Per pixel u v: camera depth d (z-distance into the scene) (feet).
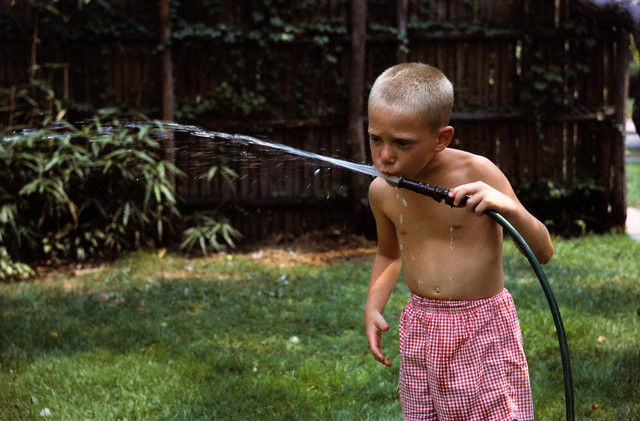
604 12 14.14
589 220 23.53
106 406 11.18
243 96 22.57
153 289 17.78
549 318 14.65
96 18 22.04
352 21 22.33
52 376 12.27
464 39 22.85
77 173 20.83
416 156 6.52
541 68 22.67
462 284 7.28
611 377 11.81
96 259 21.33
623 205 23.26
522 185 23.21
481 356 7.32
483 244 7.25
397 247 8.38
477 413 7.36
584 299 15.92
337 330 14.67
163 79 22.21
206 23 22.53
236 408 11.16
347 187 23.02
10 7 22.02
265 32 22.31
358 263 20.53
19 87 22.18
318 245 22.63
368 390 11.76
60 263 20.97
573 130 23.29
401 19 22.47
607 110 23.13
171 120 22.34
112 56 22.39
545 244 6.86
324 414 10.98
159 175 20.81
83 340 14.24
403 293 16.70
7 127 21.31
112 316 15.72
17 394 11.61
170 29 22.17
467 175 7.13
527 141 23.30
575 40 22.71
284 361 12.96
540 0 22.67
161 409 11.18
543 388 11.44
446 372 7.40
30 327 14.88
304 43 22.48
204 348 13.66
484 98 23.12
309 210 23.26
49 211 20.52
